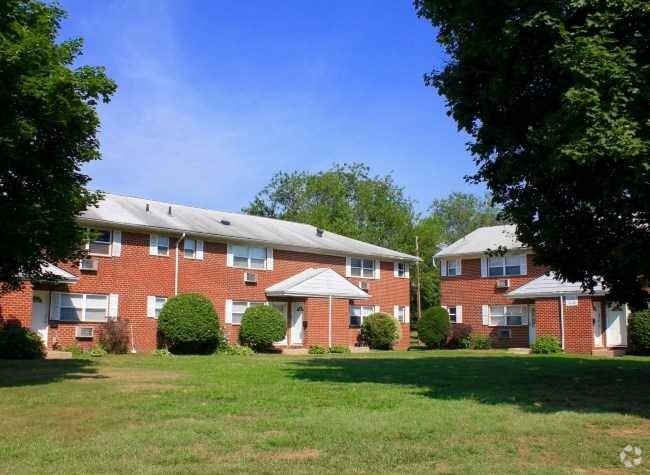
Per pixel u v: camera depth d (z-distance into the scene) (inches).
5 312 883.4
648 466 264.5
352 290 1337.4
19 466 258.4
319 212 2336.4
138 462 265.7
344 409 405.4
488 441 308.7
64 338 984.9
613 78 374.3
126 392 487.5
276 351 1199.6
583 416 377.1
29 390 497.4
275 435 320.8
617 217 453.7
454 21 464.1
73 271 997.8
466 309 1572.3
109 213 1067.9
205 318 1056.8
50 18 548.1
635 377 625.3
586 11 413.4
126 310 1058.1
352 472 250.7
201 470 252.4
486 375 652.1
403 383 567.8
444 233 3073.3
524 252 1465.3
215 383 557.3
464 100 505.0
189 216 1243.8
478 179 529.7
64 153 550.9
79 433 327.0
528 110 476.1
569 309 1236.5
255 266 1262.3
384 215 2394.2
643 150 358.3
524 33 428.8
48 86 484.4
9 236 516.4
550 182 474.6
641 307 577.9
